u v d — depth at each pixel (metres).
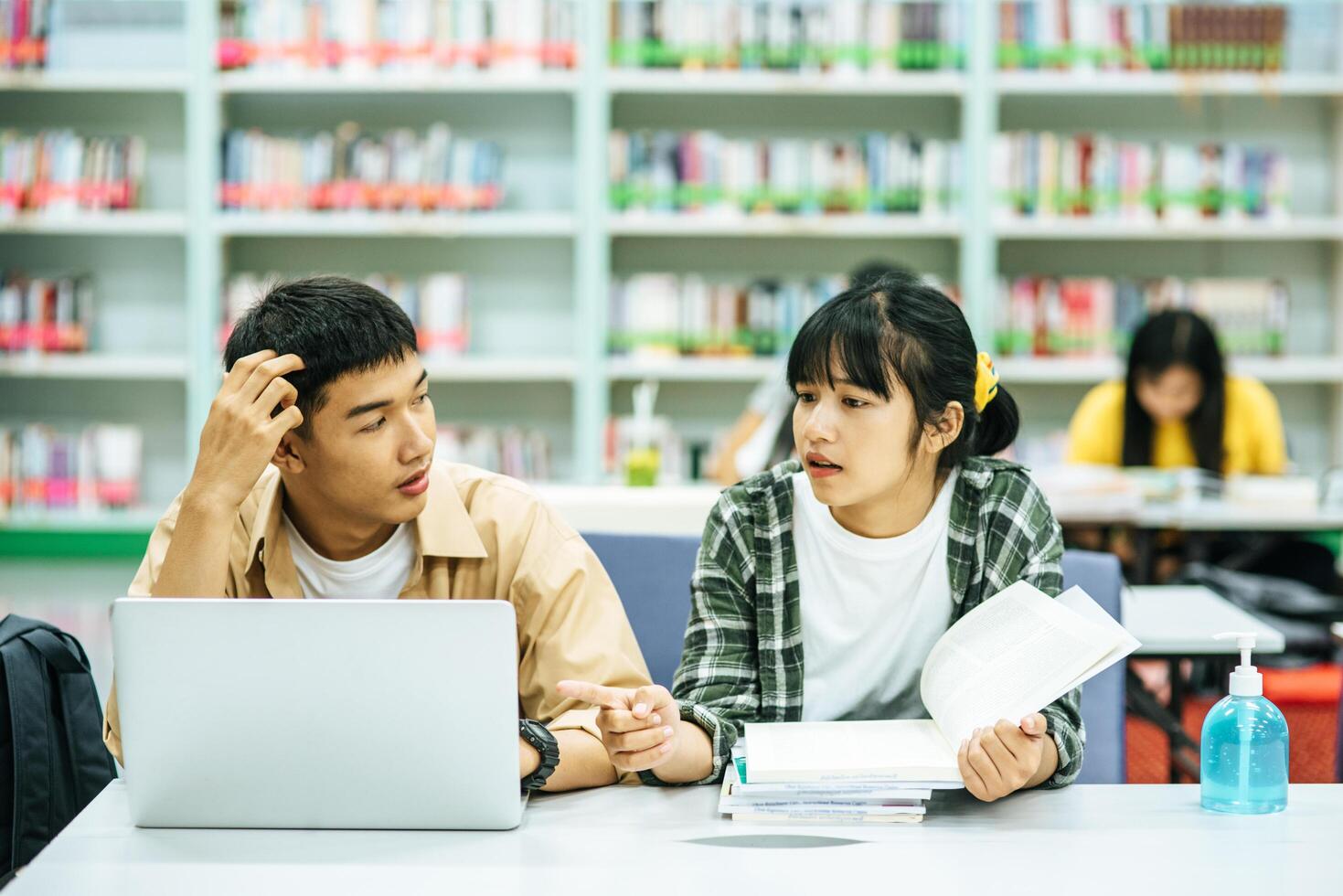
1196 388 3.60
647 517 2.30
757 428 3.40
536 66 4.43
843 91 4.46
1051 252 4.77
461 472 1.50
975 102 4.41
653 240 4.75
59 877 1.00
